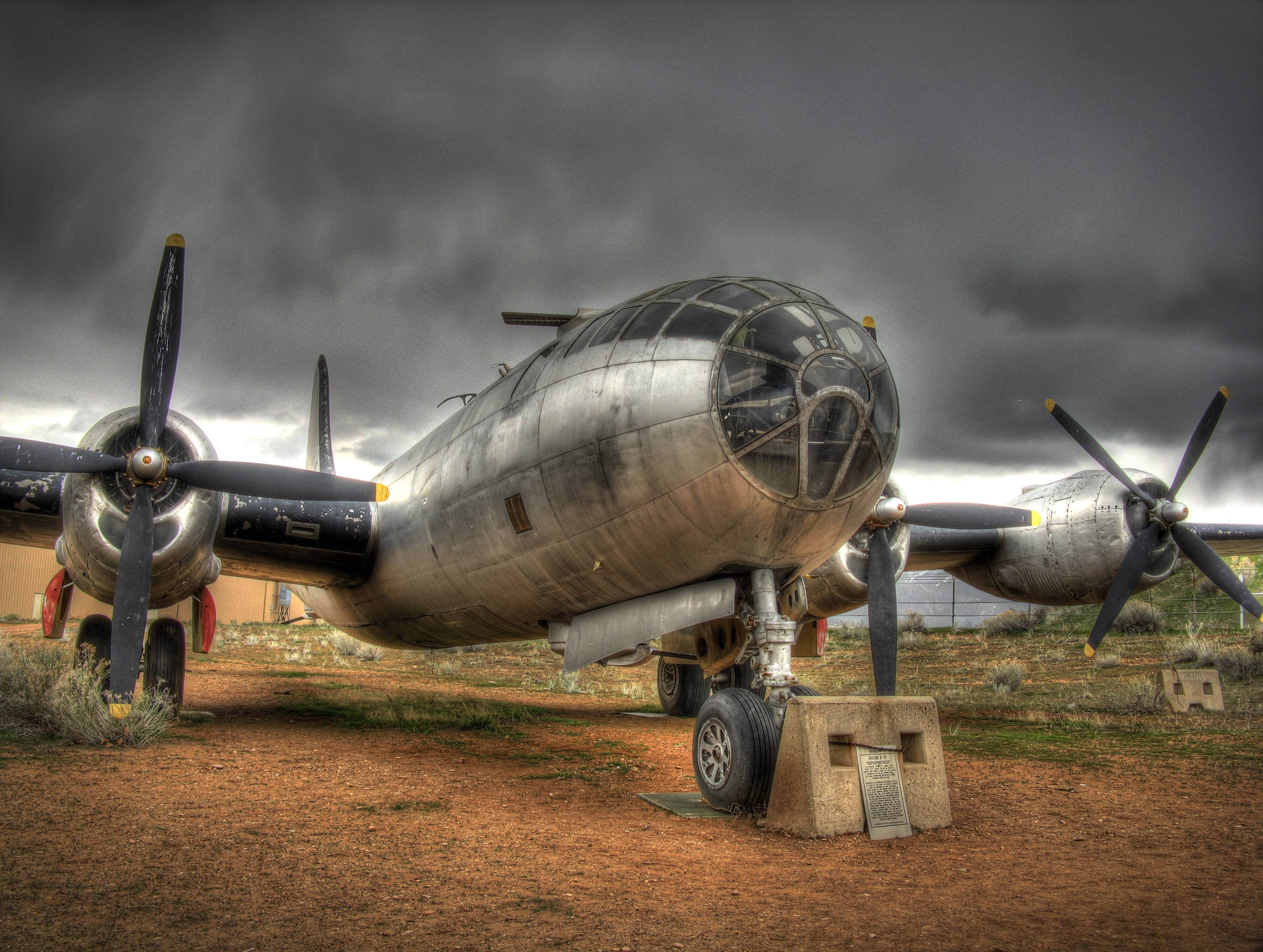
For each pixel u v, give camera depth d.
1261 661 18.00
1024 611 32.56
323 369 18.45
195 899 4.16
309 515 11.91
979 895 4.61
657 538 7.55
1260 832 6.19
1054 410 13.54
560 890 4.56
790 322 7.43
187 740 9.18
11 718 9.05
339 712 12.63
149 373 9.43
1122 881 4.91
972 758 9.61
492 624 10.91
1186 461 13.27
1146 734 11.58
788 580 8.29
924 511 9.83
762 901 4.45
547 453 8.26
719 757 6.84
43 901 4.03
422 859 5.07
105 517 9.59
